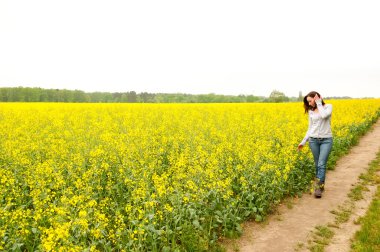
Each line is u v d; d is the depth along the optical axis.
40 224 6.82
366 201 8.81
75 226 5.91
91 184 8.65
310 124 9.66
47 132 16.80
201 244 6.28
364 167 12.12
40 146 12.43
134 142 12.62
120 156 10.72
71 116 25.14
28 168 9.41
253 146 11.66
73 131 17.03
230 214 7.25
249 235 7.12
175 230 6.56
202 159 9.47
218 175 8.66
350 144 16.38
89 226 6.67
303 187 9.91
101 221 6.14
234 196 8.63
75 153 11.27
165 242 6.32
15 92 74.81
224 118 23.50
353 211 8.18
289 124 18.33
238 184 8.98
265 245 6.69
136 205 7.27
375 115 26.95
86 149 11.40
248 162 9.82
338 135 15.38
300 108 33.00
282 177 9.09
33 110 30.42
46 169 8.63
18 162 9.95
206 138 14.56
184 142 13.58
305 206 8.65
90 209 6.46
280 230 7.32
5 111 28.62
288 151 10.43
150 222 6.59
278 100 82.75
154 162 9.95
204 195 7.51
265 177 8.72
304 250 6.45
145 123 21.12
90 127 18.53
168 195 7.40
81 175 9.37
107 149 11.59
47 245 4.82
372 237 6.72
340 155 14.09
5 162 10.70
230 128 16.73
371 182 10.41
